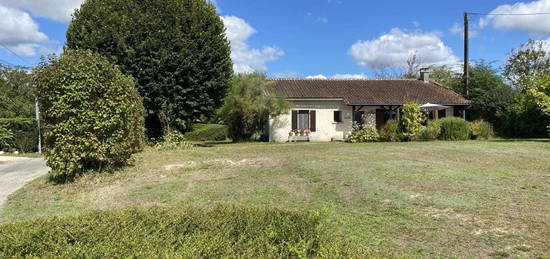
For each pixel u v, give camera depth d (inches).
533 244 149.6
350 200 227.8
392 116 942.4
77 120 314.8
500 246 149.2
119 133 341.7
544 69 1192.8
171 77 585.0
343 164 359.9
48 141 317.1
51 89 311.3
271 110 802.8
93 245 119.0
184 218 145.6
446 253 144.2
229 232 129.6
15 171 441.1
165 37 575.2
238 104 773.3
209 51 621.9
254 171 345.4
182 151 522.9
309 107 893.2
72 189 294.8
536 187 249.1
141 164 387.9
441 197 222.5
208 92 642.2
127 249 114.0
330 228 173.5
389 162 372.5
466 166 345.4
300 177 307.4
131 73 563.2
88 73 320.8
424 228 172.9
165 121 622.2
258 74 845.2
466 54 1031.6
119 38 551.2
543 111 726.5
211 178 319.3
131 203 247.6
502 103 936.3
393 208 205.5
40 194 285.7
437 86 1066.7
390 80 1088.8
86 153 321.4
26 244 119.9
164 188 285.7
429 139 749.3
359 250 125.1
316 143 741.3
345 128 907.4
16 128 737.0
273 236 123.3
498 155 442.6
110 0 579.5
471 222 177.8
